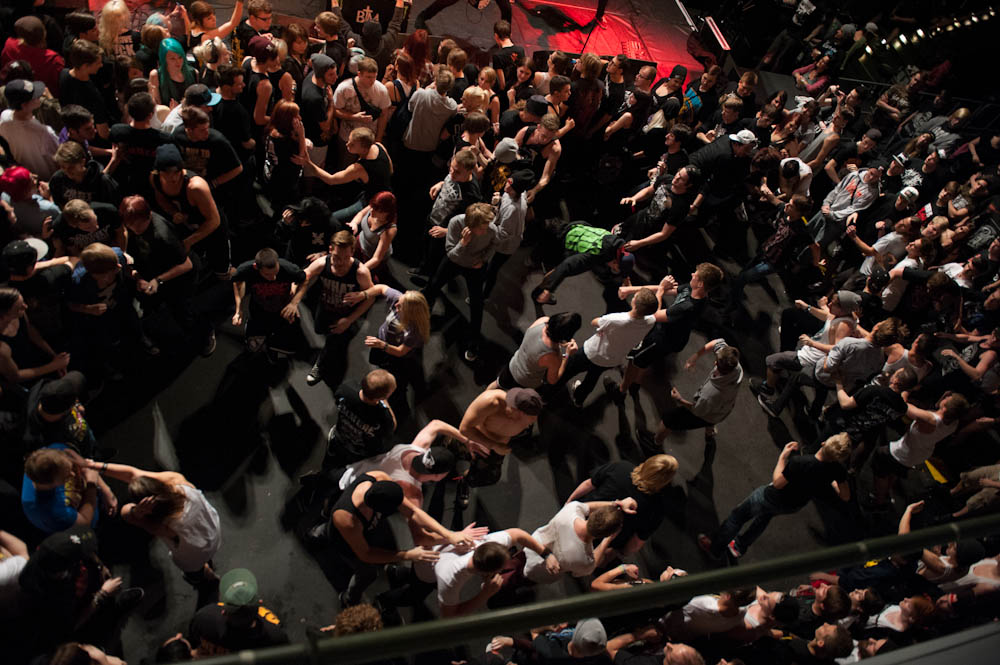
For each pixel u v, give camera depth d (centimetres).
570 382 768
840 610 541
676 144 841
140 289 592
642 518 540
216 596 547
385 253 676
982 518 159
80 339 566
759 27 1337
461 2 1166
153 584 541
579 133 898
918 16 1492
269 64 711
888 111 1184
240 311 704
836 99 1114
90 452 518
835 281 943
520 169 737
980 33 1479
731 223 998
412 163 834
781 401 795
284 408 662
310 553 587
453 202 709
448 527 629
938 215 996
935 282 821
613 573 564
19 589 423
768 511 620
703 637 553
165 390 645
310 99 712
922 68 1456
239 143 694
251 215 763
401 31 1043
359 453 556
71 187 577
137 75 703
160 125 704
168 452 610
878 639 571
